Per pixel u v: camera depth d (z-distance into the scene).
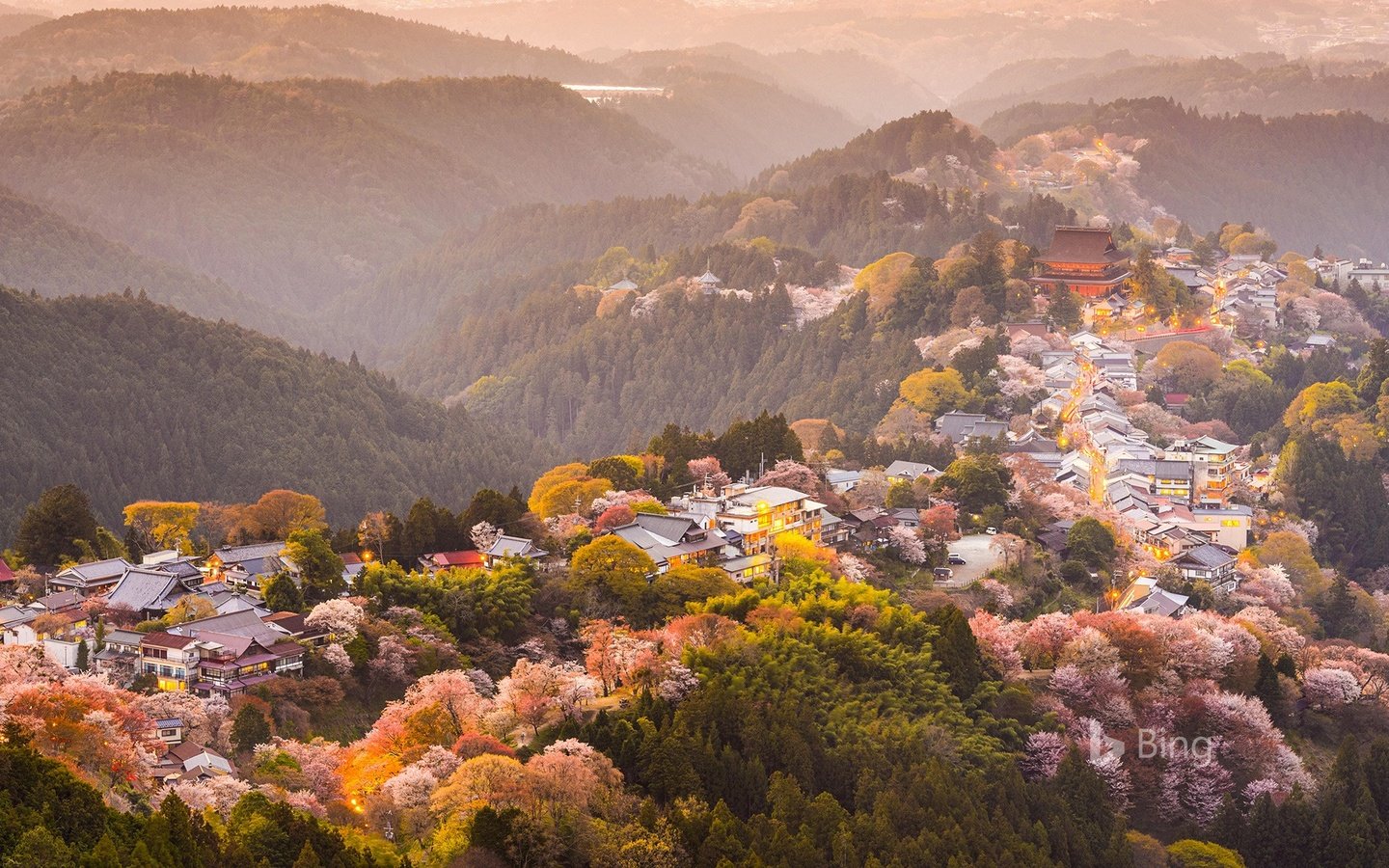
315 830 174.75
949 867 196.25
